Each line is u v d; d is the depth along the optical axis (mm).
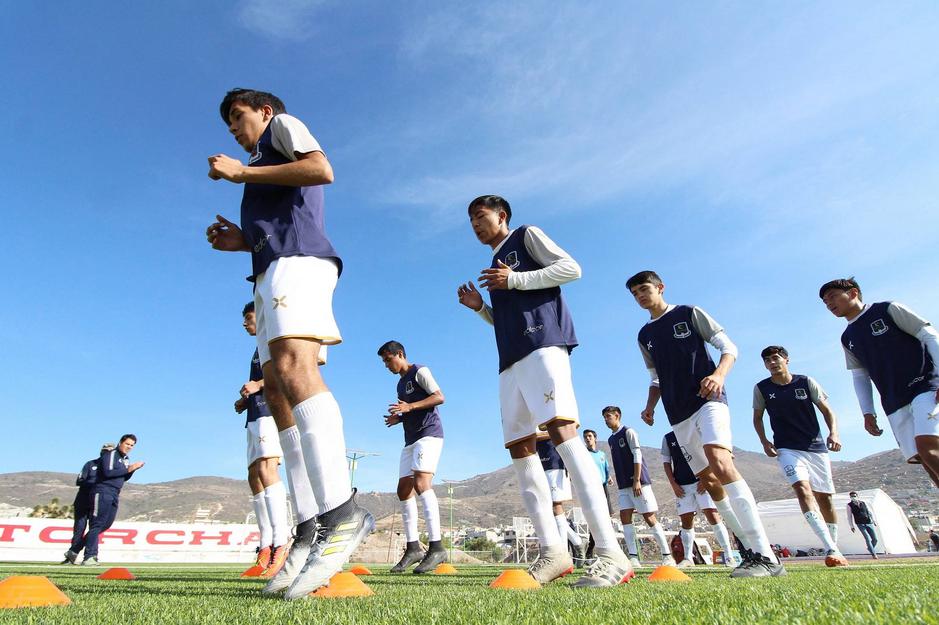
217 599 2268
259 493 5605
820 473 6500
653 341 4898
